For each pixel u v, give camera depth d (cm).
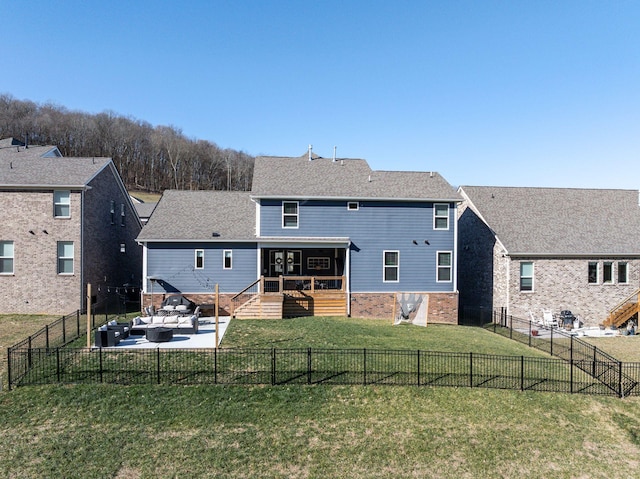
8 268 2075
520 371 1324
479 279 2539
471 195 2670
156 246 2031
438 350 1478
